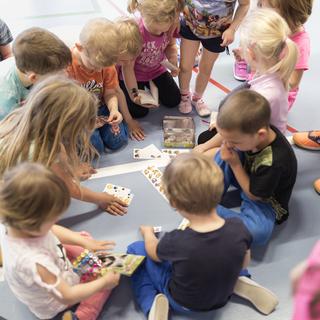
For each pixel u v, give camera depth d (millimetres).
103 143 2477
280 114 2080
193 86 3061
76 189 1880
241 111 1655
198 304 1599
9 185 1290
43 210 1293
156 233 1999
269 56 1963
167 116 2766
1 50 2875
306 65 2496
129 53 2324
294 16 2359
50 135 1633
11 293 1758
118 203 2141
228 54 3422
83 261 1646
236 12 2578
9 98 2121
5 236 1407
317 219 2096
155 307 1597
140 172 2342
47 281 1358
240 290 1718
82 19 3902
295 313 796
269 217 1928
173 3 2240
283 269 1864
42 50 1870
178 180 1461
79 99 1629
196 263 1439
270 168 1777
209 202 1452
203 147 2270
